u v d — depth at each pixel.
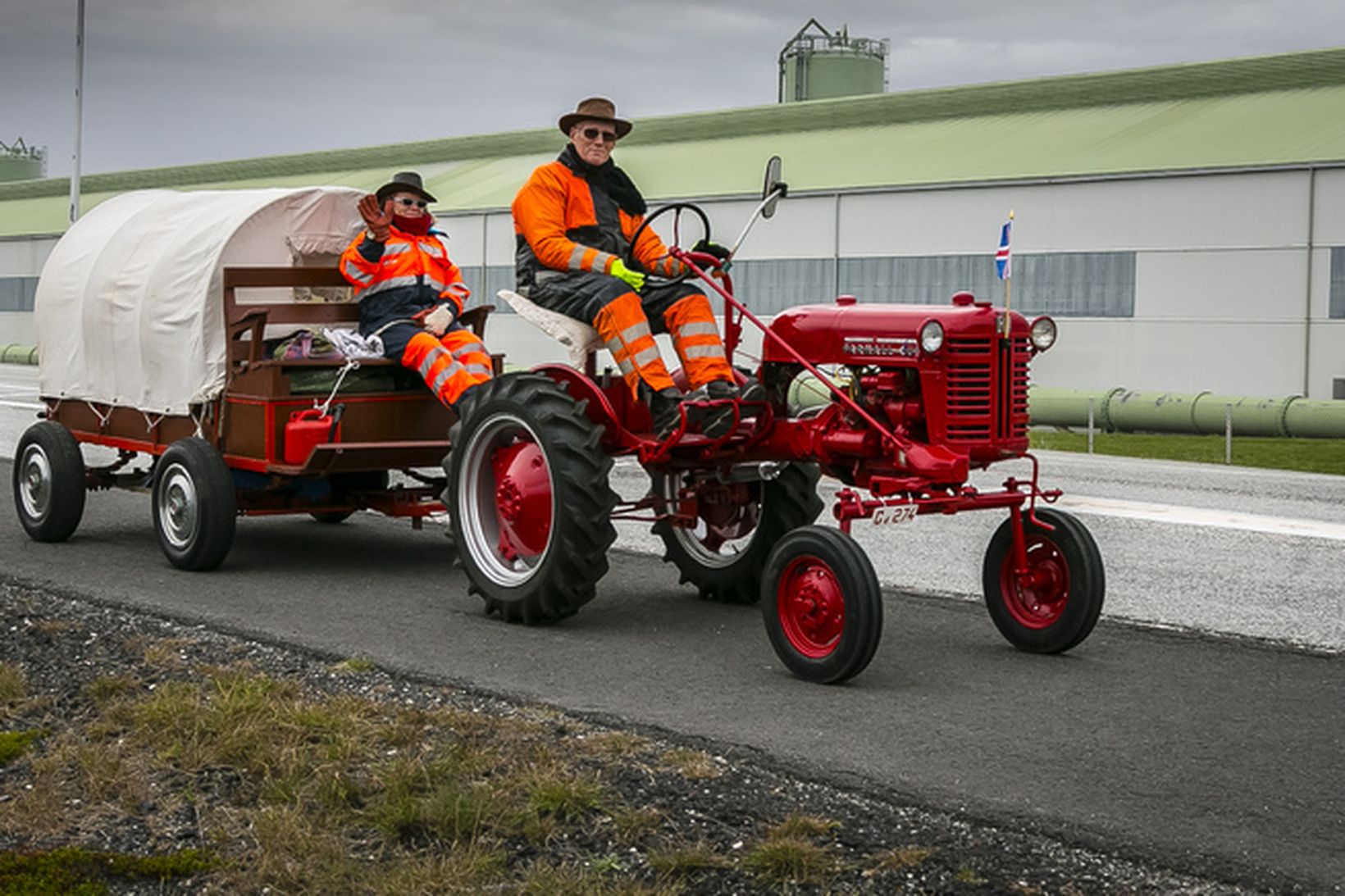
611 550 9.33
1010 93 33.06
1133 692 5.98
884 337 6.48
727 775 4.82
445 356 8.02
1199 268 26.25
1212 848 4.25
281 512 8.53
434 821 4.35
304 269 8.50
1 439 16.53
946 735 5.33
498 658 6.41
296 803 4.53
